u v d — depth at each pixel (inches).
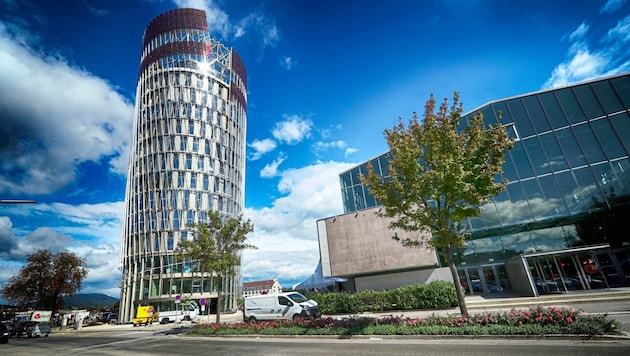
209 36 2827.3
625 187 775.1
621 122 831.7
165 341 624.7
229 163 2568.9
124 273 2074.3
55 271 1820.9
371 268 882.1
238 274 2347.4
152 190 2188.7
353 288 984.9
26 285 1759.4
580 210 802.8
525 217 853.8
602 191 795.4
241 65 3061.0
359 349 358.9
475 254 885.8
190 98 2497.5
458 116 448.1
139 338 754.8
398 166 450.0
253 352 401.7
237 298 2258.9
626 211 756.6
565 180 839.7
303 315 644.1
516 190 884.6
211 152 2442.2
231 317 1435.8
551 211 831.1
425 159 458.3
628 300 540.7
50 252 1866.4
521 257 702.5
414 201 458.3
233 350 432.1
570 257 688.4
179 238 2060.8
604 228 766.5
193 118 2448.3
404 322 454.3
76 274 1870.1
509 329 344.8
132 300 1929.1
